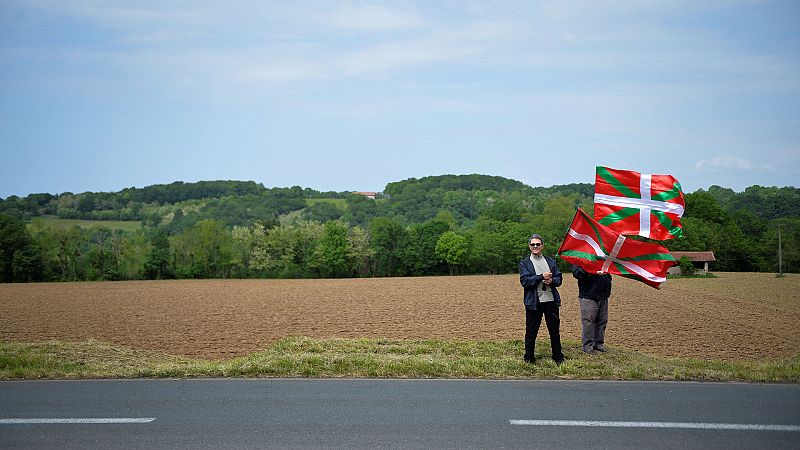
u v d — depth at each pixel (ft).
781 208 397.80
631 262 38.22
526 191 589.73
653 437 23.08
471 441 22.67
